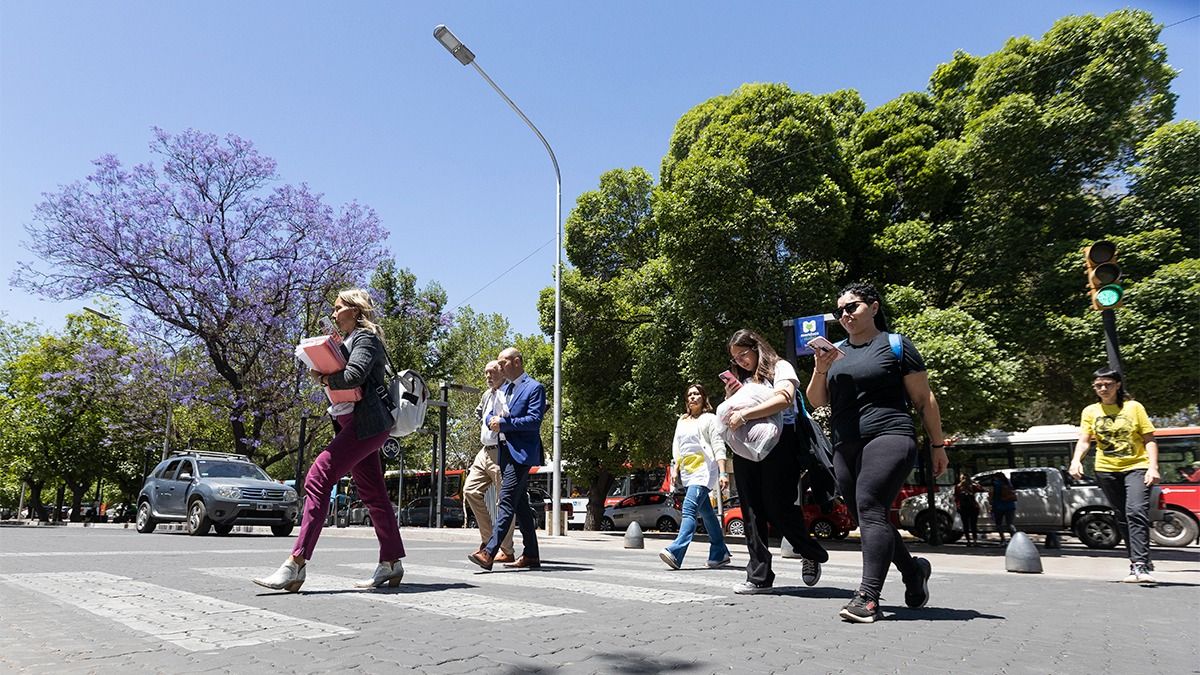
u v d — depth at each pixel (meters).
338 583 5.26
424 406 5.05
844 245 17.72
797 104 17.64
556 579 5.85
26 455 43.72
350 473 5.05
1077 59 15.37
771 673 2.65
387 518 5.11
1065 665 2.88
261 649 2.96
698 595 4.89
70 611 3.88
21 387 43.22
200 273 23.44
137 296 23.41
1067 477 18.42
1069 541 20.72
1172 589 6.20
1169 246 13.88
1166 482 18.03
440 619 3.76
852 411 3.97
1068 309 14.41
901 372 3.91
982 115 15.80
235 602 4.25
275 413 25.47
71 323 43.62
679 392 19.59
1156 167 14.60
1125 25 14.93
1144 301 13.20
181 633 3.28
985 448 22.03
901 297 15.98
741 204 16.47
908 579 4.34
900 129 18.52
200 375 24.91
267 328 24.42
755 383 4.82
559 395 18.75
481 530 6.99
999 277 15.41
